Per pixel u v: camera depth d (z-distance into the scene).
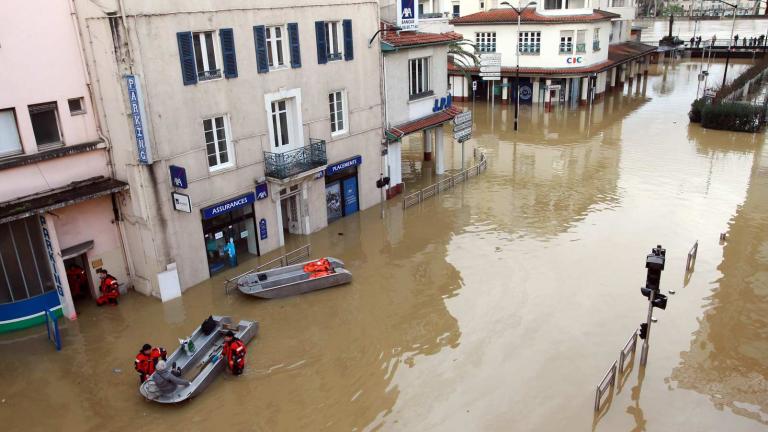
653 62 73.62
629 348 15.59
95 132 18.16
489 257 21.92
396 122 27.98
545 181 30.67
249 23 19.97
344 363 15.77
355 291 19.69
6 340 17.14
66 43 17.08
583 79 49.06
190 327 17.59
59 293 17.91
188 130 18.66
